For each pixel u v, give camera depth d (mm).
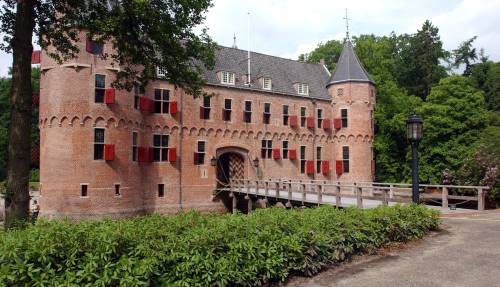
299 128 32812
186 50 13727
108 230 5965
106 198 22438
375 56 38000
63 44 12844
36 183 41500
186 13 12383
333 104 33969
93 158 22266
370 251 9203
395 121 35594
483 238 10305
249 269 6660
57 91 22328
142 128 25469
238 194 27766
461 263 8055
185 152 27656
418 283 6930
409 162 36125
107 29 11352
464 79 31953
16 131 9742
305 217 8789
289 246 7316
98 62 22609
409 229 10406
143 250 5777
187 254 6078
